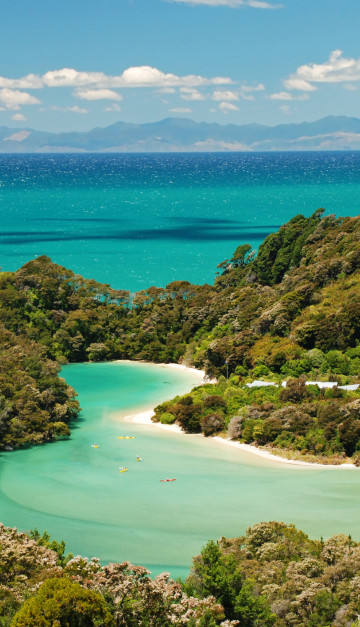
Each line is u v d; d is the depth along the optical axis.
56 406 127.31
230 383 139.38
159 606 55.56
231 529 84.88
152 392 148.00
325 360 138.25
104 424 129.62
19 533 68.81
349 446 109.94
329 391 124.38
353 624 57.53
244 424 120.25
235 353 148.12
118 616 54.31
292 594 62.94
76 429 127.12
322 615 60.56
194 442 119.75
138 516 89.06
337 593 62.44
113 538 82.81
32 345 155.88
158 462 110.06
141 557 77.50
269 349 145.25
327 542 71.25
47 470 106.88
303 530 83.50
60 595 51.00
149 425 129.25
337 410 114.81
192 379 157.00
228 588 61.41
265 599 61.75
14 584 58.62
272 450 113.81
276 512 89.75
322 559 69.06
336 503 92.19
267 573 66.12
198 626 54.53
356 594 61.41
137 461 110.69
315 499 93.88
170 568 74.44
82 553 78.62
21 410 122.19
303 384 127.62
